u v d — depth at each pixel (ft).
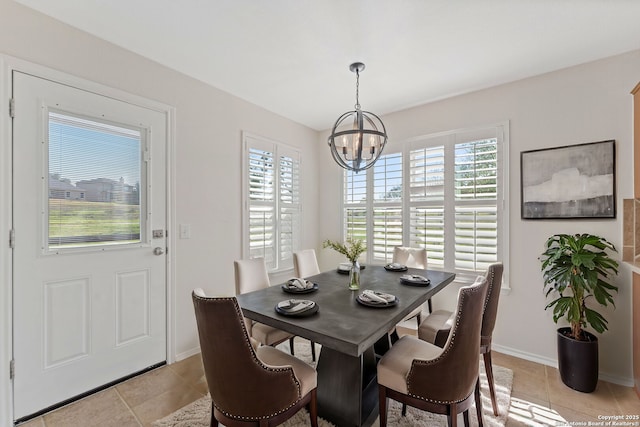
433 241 10.36
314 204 13.73
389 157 11.53
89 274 6.62
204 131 8.98
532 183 8.38
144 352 7.56
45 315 5.99
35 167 5.87
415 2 5.46
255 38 6.67
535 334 8.34
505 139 8.89
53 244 6.12
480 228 9.33
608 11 5.66
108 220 6.95
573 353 6.86
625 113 7.14
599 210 7.40
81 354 6.48
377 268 9.41
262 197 10.97
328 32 6.43
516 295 8.64
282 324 4.91
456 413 4.42
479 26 6.18
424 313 10.48
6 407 5.51
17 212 5.65
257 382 4.08
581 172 7.65
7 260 5.54
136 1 5.51
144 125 7.57
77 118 6.44
